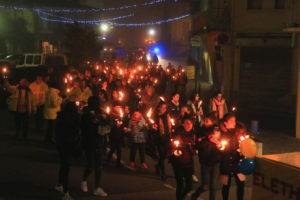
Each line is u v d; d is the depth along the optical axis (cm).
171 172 897
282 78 1866
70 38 3081
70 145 659
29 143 1082
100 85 1273
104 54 4584
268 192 495
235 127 637
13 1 3528
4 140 1097
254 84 1983
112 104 960
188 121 618
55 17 4131
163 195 711
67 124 661
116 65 2516
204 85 2847
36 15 3872
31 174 796
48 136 1080
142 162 895
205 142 608
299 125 1332
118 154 909
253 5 1981
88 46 3083
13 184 723
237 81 2048
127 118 909
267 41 1888
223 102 1104
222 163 613
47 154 973
